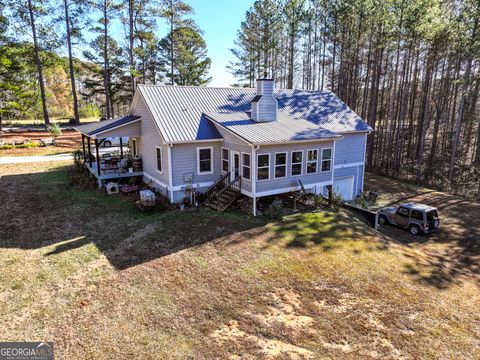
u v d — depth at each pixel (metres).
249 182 14.30
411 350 7.07
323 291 9.06
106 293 8.48
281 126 16.08
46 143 28.92
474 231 16.02
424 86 31.36
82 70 43.19
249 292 8.78
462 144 31.66
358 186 21.39
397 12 26.27
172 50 40.72
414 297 9.21
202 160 15.66
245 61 44.06
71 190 17.05
